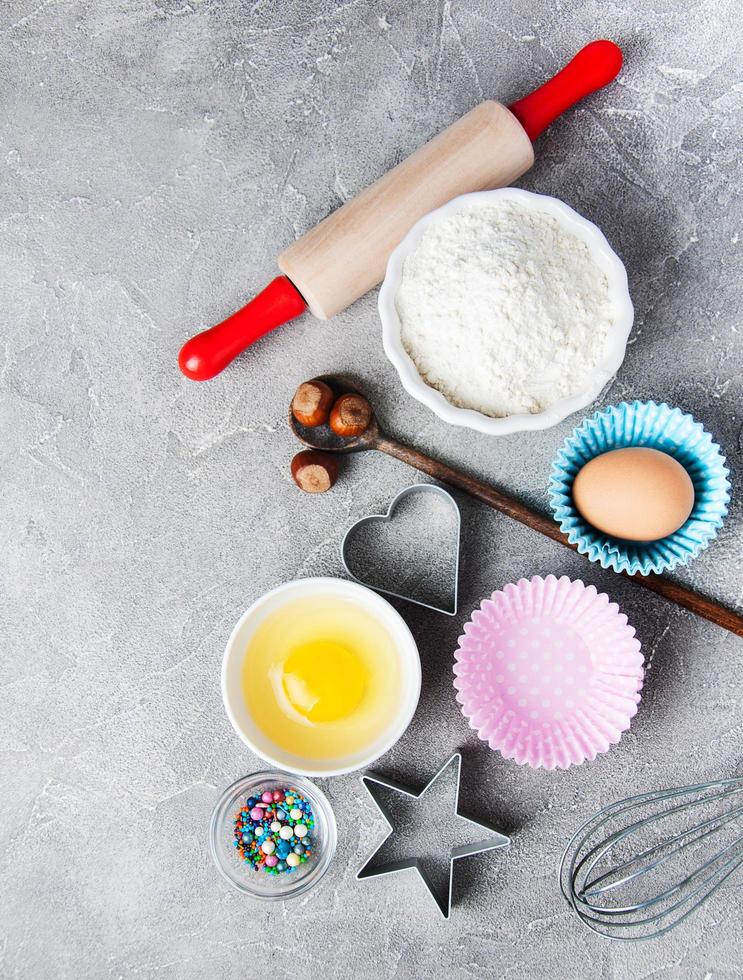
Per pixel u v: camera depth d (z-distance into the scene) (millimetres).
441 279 483
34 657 567
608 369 487
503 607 521
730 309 534
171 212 550
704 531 502
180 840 566
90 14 547
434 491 542
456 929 558
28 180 555
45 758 568
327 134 542
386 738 519
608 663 519
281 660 537
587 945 554
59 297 557
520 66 535
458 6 534
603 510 488
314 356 547
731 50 528
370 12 536
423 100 538
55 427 561
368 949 561
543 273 480
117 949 568
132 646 563
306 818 555
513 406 490
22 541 565
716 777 544
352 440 533
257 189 545
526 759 518
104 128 551
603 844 512
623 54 532
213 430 555
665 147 532
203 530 558
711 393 536
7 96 553
